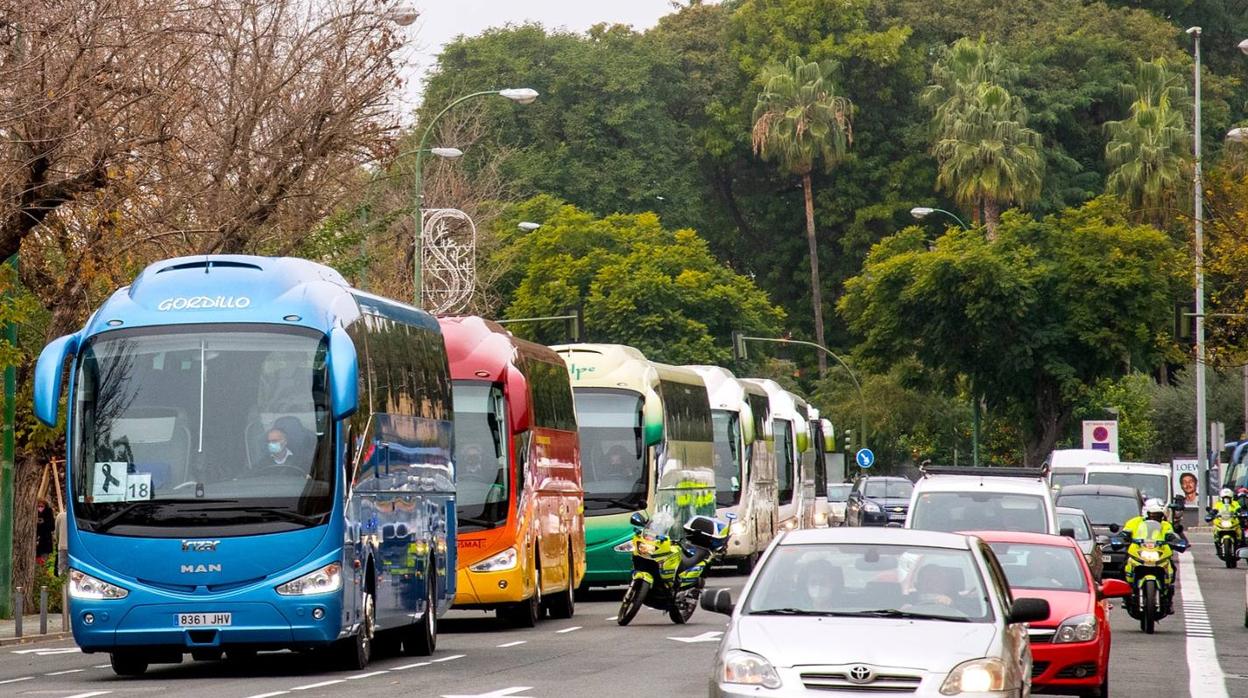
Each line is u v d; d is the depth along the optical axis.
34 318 83.38
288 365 49.44
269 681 48.44
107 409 49.22
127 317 50.09
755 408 115.81
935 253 167.38
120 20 72.81
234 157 85.69
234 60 85.62
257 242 90.31
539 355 76.12
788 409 135.62
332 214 98.56
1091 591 46.72
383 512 53.56
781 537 34.88
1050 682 44.16
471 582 67.56
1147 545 70.38
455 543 63.69
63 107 70.25
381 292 130.75
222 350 49.47
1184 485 137.50
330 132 86.88
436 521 60.72
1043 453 169.00
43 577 87.44
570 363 88.44
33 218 72.00
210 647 48.50
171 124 78.12
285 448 48.88
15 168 70.44
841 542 34.38
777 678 30.27
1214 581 107.62
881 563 33.78
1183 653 60.62
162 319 49.88
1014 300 163.38
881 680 30.08
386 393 54.62
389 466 54.41
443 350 64.06
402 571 55.69
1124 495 94.88
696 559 73.25
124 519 48.53
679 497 93.38
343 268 103.88
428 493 59.59
